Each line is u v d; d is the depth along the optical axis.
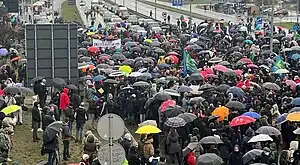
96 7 117.44
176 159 25.88
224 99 30.81
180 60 47.94
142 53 49.47
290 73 40.06
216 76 37.12
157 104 30.61
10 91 31.91
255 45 54.53
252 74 38.47
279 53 51.22
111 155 15.81
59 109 31.72
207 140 23.47
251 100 30.75
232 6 120.75
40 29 42.28
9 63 50.44
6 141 24.84
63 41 42.59
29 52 42.34
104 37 59.84
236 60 45.06
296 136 26.34
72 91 33.94
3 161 22.81
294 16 107.06
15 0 95.44
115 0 145.62
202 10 125.62
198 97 30.86
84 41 57.97
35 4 111.62
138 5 137.75
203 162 20.73
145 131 24.81
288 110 28.73
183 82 35.97
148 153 25.31
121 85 35.69
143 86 34.00
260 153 21.95
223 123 26.64
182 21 81.94
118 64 43.91
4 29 68.88
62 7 134.00
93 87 35.75
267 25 74.75
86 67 42.44
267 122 26.95
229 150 24.58
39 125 30.84
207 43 56.88
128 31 65.69
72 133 31.67
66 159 26.83
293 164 23.09
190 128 26.83
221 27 71.31
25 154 27.84
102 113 32.56
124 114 33.59
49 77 42.66
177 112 27.75
